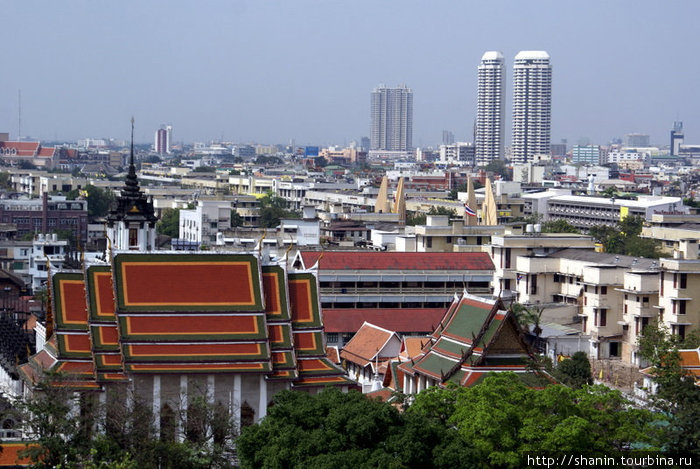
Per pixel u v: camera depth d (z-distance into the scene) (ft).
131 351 507.30
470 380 529.86
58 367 509.76
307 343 538.47
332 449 410.93
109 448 439.63
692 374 620.08
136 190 643.04
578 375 653.71
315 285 548.72
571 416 433.07
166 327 516.73
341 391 481.87
